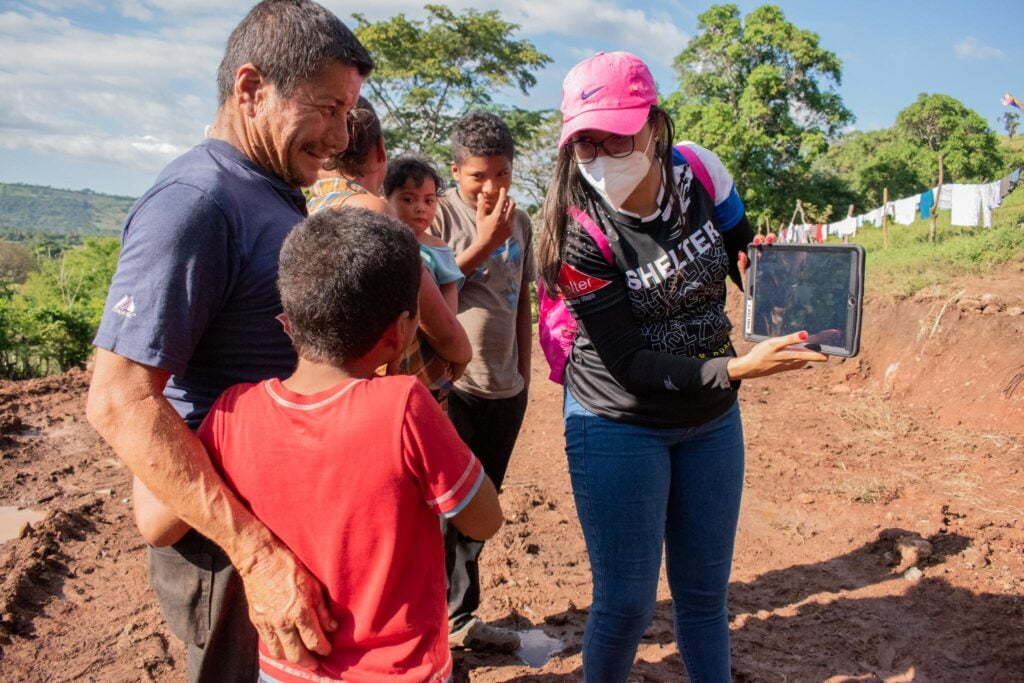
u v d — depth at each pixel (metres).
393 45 34.09
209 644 1.89
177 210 1.68
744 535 4.66
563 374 2.68
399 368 2.44
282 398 1.64
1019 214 11.59
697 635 2.47
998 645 3.45
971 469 5.46
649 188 2.30
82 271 43.88
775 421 6.78
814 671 3.30
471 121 3.37
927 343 7.34
